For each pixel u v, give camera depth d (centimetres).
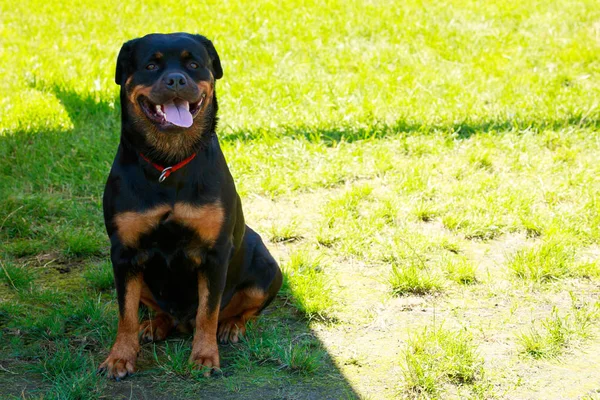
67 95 755
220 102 739
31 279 441
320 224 514
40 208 535
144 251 348
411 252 470
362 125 685
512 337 375
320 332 387
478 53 890
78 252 480
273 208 550
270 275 391
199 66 350
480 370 339
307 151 625
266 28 991
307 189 579
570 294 407
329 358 360
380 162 609
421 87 779
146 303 390
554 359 353
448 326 388
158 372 347
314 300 409
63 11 1111
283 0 1106
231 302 396
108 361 346
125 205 338
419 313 403
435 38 934
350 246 479
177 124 327
